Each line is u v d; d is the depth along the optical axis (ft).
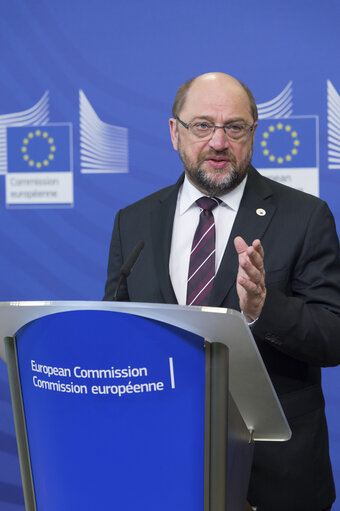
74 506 3.93
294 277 7.41
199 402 3.83
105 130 13.00
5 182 13.32
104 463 3.84
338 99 12.21
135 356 3.74
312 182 12.39
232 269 7.29
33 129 13.19
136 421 3.80
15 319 3.94
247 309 5.70
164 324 3.72
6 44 13.16
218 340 3.77
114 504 3.87
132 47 12.82
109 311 3.69
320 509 7.19
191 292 7.42
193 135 7.41
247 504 5.62
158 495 3.85
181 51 12.65
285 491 7.02
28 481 4.24
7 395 13.60
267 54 12.36
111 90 12.94
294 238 7.39
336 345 6.59
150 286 7.61
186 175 7.84
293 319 6.27
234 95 7.33
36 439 4.08
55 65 13.07
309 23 12.22
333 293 7.22
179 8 12.61
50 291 13.33
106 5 12.84
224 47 12.48
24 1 13.07
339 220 12.35
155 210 8.18
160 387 3.79
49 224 13.26
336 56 12.19
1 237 13.42
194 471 3.85
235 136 7.34
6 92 13.21
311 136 12.34
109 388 3.77
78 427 3.85
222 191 7.54
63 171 13.17
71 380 3.81
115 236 8.42
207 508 3.87
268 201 7.71
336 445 12.63
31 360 4.00
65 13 12.97
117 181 13.04
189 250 7.78
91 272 13.21
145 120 12.89
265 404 4.53
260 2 12.33
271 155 12.44
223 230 7.75
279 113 12.38
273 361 7.16
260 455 7.04
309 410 7.27
